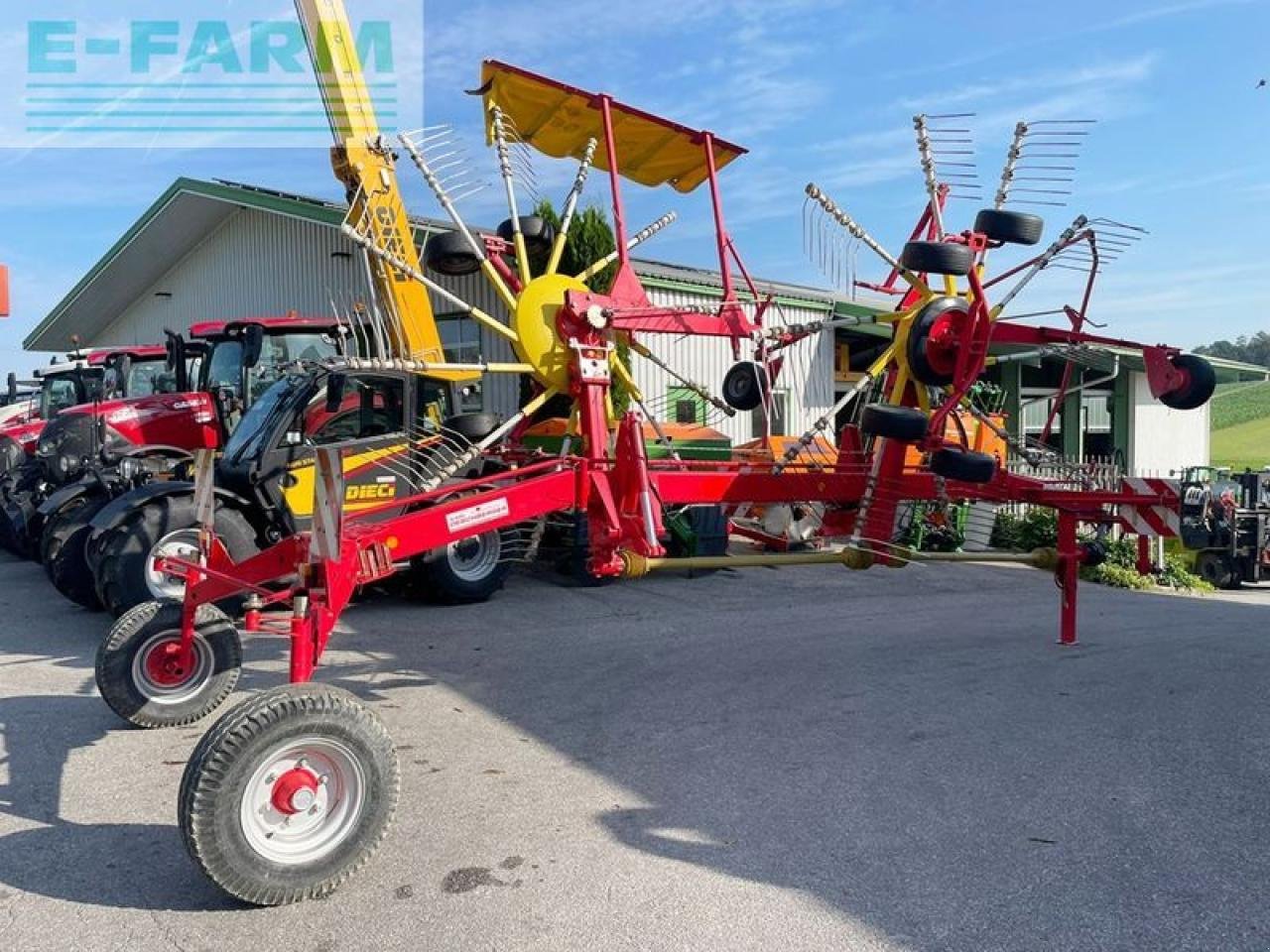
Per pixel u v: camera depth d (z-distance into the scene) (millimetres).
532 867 3588
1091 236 5812
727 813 4070
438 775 4520
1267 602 11453
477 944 3066
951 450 5559
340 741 3383
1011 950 3004
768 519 10094
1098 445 23500
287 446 7863
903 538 8203
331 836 3391
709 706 5633
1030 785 4371
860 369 20062
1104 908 3258
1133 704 5668
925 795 4258
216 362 10945
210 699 5332
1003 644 7387
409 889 3432
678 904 3297
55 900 3369
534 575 10688
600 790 4332
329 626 4223
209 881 3221
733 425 16125
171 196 19078
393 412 8555
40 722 5332
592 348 5984
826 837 3832
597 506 5543
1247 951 2994
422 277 6176
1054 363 19594
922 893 3365
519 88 6555
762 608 8969
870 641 7469
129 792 4332
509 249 6965
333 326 10812
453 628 7883
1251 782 4414
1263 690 6000
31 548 11711
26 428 13766
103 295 23297
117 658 5094
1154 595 11250
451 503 4883
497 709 5586
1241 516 14438
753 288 7184
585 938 3094
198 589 4910
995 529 14445
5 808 4164
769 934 3104
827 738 5047
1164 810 4090
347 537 4391
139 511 7332
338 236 16828
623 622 8188
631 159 7500
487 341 13867
